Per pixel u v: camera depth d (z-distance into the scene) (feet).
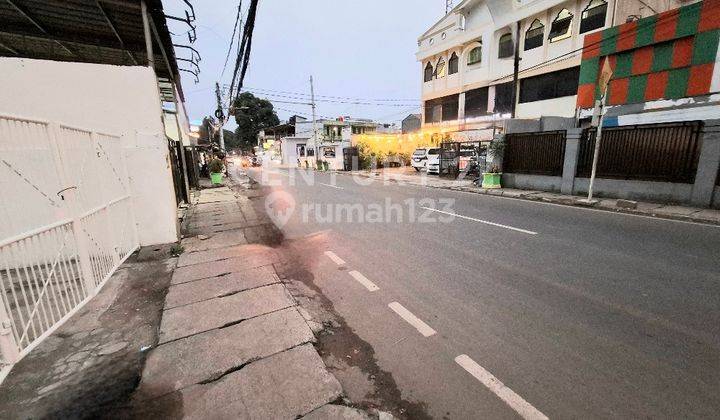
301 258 16.62
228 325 10.09
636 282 12.65
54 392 7.30
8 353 8.00
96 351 8.80
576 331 9.55
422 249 17.44
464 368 8.14
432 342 9.25
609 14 44.11
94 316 10.64
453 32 69.21
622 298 11.42
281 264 15.72
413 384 7.64
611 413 6.66
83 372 7.97
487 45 61.36
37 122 9.84
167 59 24.13
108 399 7.10
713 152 23.66
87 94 16.34
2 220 14.05
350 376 7.95
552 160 36.19
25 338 9.42
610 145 30.12
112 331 9.77
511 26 56.34
